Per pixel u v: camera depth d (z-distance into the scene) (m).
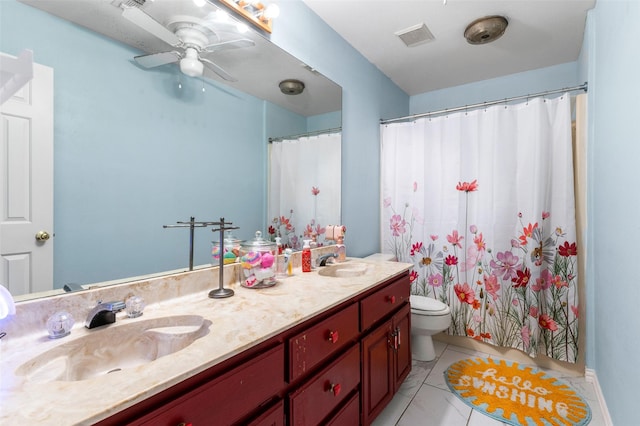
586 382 1.96
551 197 2.09
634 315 1.16
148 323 0.98
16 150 0.84
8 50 0.83
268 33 1.67
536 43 2.37
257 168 1.64
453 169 2.42
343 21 2.09
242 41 1.53
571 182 2.01
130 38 1.10
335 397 1.18
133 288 1.06
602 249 1.67
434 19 2.07
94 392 0.58
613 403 1.47
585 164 2.01
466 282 2.37
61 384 0.62
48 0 0.91
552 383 1.96
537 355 2.18
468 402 1.78
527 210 2.13
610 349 1.52
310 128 1.98
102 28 1.03
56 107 0.92
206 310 1.07
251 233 1.61
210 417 0.72
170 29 1.23
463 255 2.37
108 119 1.05
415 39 2.31
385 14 2.02
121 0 1.08
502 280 2.22
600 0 1.72
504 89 2.94
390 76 2.93
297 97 1.87
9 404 0.55
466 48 2.44
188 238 1.30
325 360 1.18
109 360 0.89
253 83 1.61
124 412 0.58
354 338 1.37
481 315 2.32
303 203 1.93
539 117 2.07
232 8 1.46
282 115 1.77
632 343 1.19
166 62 1.22
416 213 2.59
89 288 1.00
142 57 1.14
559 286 2.06
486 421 1.62
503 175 2.20
